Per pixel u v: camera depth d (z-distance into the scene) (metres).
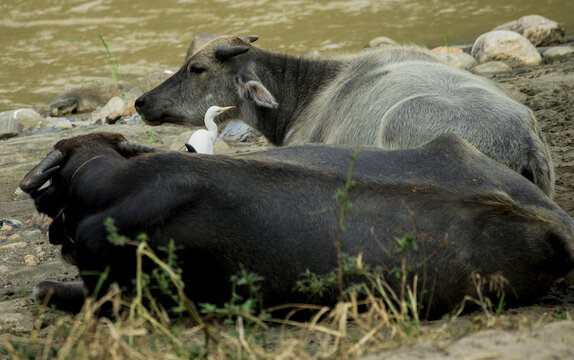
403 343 7.71
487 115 12.26
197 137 15.40
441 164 9.98
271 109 16.20
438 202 9.51
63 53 35.28
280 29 37.03
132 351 7.44
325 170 9.88
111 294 8.52
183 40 36.16
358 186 9.67
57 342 9.38
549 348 7.20
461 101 12.61
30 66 33.72
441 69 13.99
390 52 15.23
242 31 37.00
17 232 15.31
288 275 9.54
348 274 9.26
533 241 9.39
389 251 9.32
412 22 36.97
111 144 10.84
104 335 7.76
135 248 9.73
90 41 36.81
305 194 9.67
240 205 9.66
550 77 23.44
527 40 27.91
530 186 10.02
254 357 7.73
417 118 12.50
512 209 9.49
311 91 16.05
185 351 7.90
